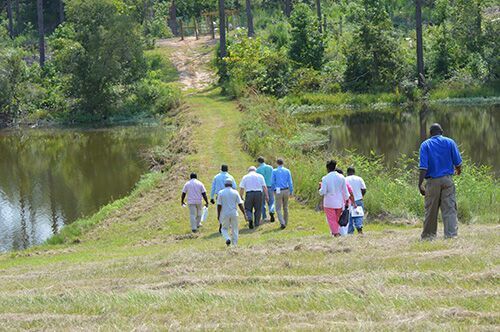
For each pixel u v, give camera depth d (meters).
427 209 12.27
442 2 62.91
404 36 66.81
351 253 11.84
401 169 26.08
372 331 7.36
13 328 8.86
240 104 45.00
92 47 52.50
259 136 31.25
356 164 23.78
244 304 8.97
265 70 54.16
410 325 7.46
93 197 27.00
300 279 10.22
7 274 15.25
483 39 55.91
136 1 71.50
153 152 35.06
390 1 75.38
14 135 48.06
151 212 22.25
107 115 53.66
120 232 20.59
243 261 12.27
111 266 14.08
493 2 62.12
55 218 24.05
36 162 35.94
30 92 55.19
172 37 77.19
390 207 19.78
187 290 9.96
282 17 73.25
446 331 7.20
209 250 14.28
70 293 10.71
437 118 44.16
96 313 9.41
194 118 42.53
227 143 32.38
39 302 10.38
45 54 67.62
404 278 9.53
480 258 10.16
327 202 14.77
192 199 19.61
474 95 53.38
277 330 7.73
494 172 26.30
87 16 52.81
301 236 16.55
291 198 22.31
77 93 53.66
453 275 9.45
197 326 8.16
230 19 77.56
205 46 69.81
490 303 8.12
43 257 18.36
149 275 12.21
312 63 58.31
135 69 54.66
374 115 47.22
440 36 58.78
